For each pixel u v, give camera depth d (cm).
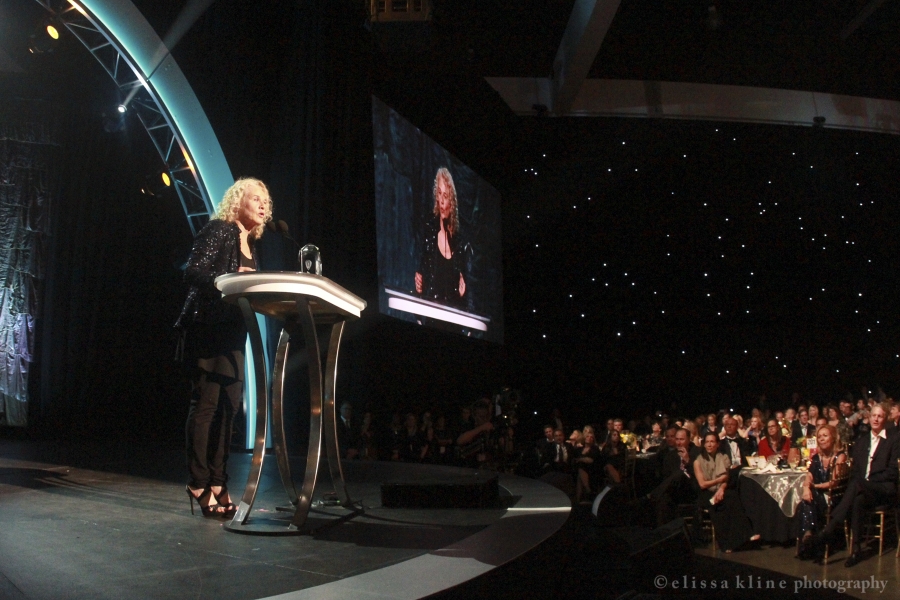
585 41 897
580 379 1127
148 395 838
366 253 716
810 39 1025
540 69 1126
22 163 801
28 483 255
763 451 627
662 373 1138
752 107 1154
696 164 1168
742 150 1166
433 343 880
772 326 1143
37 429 782
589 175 1157
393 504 226
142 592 123
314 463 182
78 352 819
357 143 715
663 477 564
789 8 950
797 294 1144
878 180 1152
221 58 648
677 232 1159
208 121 639
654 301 1148
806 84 1156
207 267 199
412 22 800
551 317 1129
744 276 1150
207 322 199
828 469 472
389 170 757
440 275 845
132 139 836
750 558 464
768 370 1134
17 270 790
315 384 184
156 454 434
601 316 1138
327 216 670
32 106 809
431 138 869
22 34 714
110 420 823
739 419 747
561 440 739
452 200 897
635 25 995
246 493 187
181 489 252
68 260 825
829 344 1130
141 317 846
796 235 1152
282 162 670
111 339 835
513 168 1093
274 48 686
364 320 724
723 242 1157
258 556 152
